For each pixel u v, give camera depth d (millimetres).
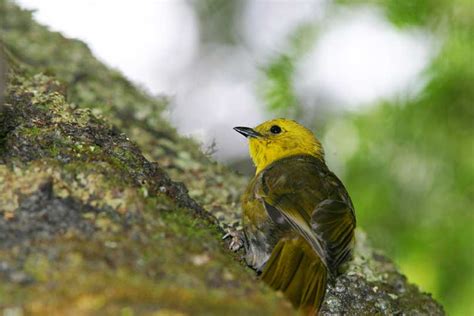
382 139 12984
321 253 8828
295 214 9422
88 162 8367
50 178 7691
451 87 12750
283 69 13477
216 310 6445
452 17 12742
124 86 14188
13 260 6633
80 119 9703
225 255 8047
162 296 6398
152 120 13602
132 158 9211
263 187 9914
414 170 12891
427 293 11016
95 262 6707
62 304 6129
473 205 12836
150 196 8273
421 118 12859
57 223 7262
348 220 9680
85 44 14938
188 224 8141
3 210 7324
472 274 12562
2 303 6121
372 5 13258
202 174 12570
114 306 6160
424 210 12852
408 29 12961
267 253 9672
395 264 11648
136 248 7086
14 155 8328
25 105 9664
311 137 11781
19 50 13672
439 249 12719
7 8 14898
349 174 13023
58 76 12883
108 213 7574
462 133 12797
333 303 9695
